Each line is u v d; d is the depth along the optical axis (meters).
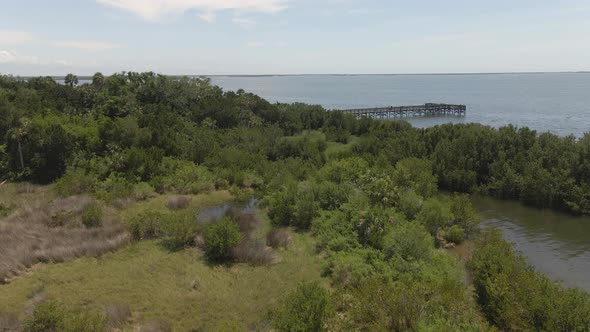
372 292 15.25
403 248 20.62
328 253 21.27
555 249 24.14
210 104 57.88
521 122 77.88
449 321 13.32
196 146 43.09
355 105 126.12
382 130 55.66
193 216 24.06
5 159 37.25
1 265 18.34
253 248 21.58
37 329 13.41
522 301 14.71
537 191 32.97
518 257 19.72
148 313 15.79
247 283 18.50
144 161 37.25
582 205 30.88
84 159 37.66
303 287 14.90
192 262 20.33
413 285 15.77
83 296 16.77
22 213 26.05
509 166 36.28
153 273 19.06
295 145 46.78
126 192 31.14
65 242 21.23
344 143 56.62
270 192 32.03
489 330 13.48
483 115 91.12
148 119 47.62
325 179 33.25
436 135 44.44
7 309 15.46
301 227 25.97
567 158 33.72
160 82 61.38
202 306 16.45
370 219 23.05
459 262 21.28
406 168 34.66
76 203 28.14
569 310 13.40
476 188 36.97
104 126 41.19
